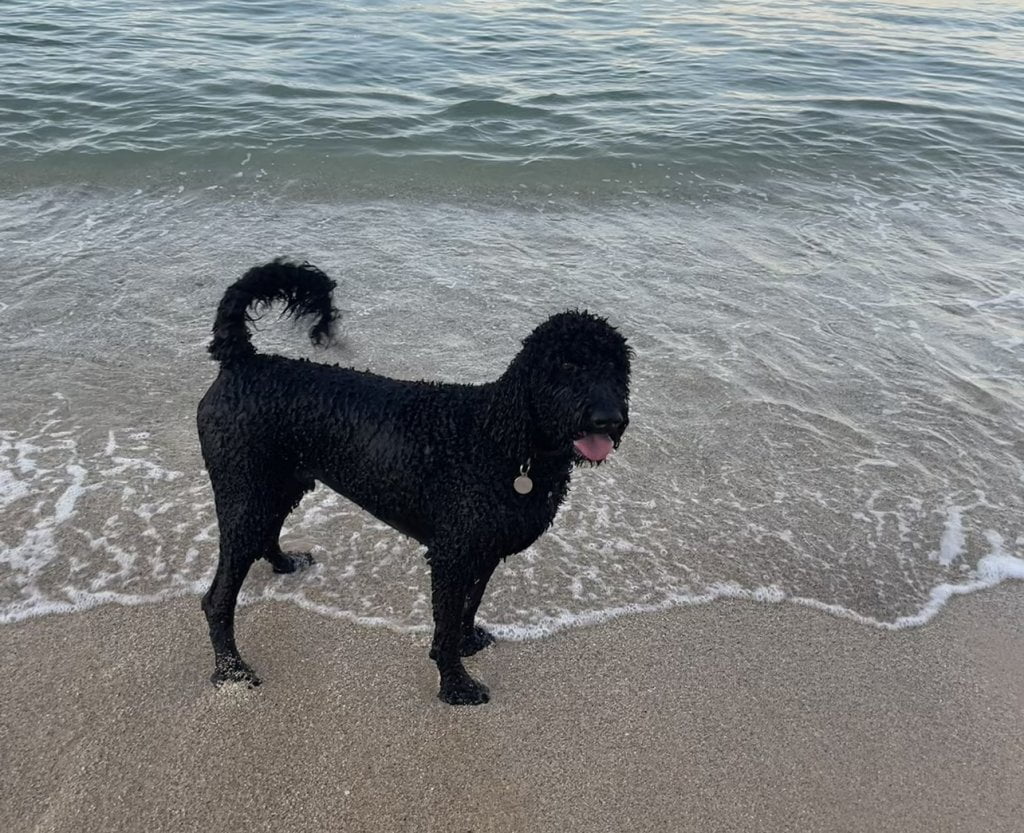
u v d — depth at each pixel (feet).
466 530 4.46
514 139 15.08
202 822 4.05
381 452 4.56
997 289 10.61
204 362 8.14
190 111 15.16
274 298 4.87
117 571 5.61
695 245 11.56
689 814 4.26
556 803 4.28
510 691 4.97
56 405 7.34
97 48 18.72
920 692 5.09
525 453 4.32
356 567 5.88
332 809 4.17
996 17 29.30
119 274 9.73
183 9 23.41
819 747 4.67
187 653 5.04
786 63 21.38
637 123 16.15
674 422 7.73
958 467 7.30
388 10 25.02
